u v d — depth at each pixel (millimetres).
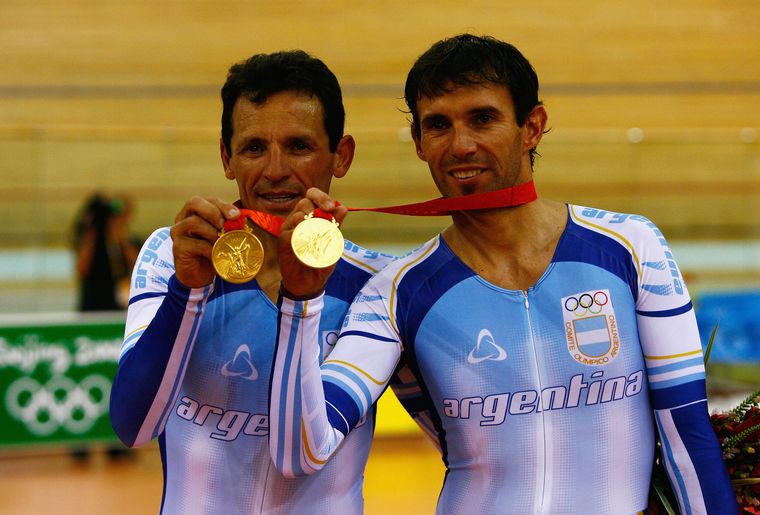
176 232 3248
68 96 16688
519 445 3664
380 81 17156
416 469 11352
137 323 3779
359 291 3994
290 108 3678
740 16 17734
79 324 12141
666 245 3879
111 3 16734
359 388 3689
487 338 3734
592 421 3670
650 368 3750
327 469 3797
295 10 17047
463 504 3734
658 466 3883
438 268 3883
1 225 13664
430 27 17234
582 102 17516
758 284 14898
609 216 3930
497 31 17391
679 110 17703
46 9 16609
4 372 11922
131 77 16812
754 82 17812
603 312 3711
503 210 3795
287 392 3357
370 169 13945
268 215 3502
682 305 3748
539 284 3773
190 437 3824
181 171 13922
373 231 13906
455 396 3736
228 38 16984
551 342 3711
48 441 11977
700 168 14984
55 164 13766
